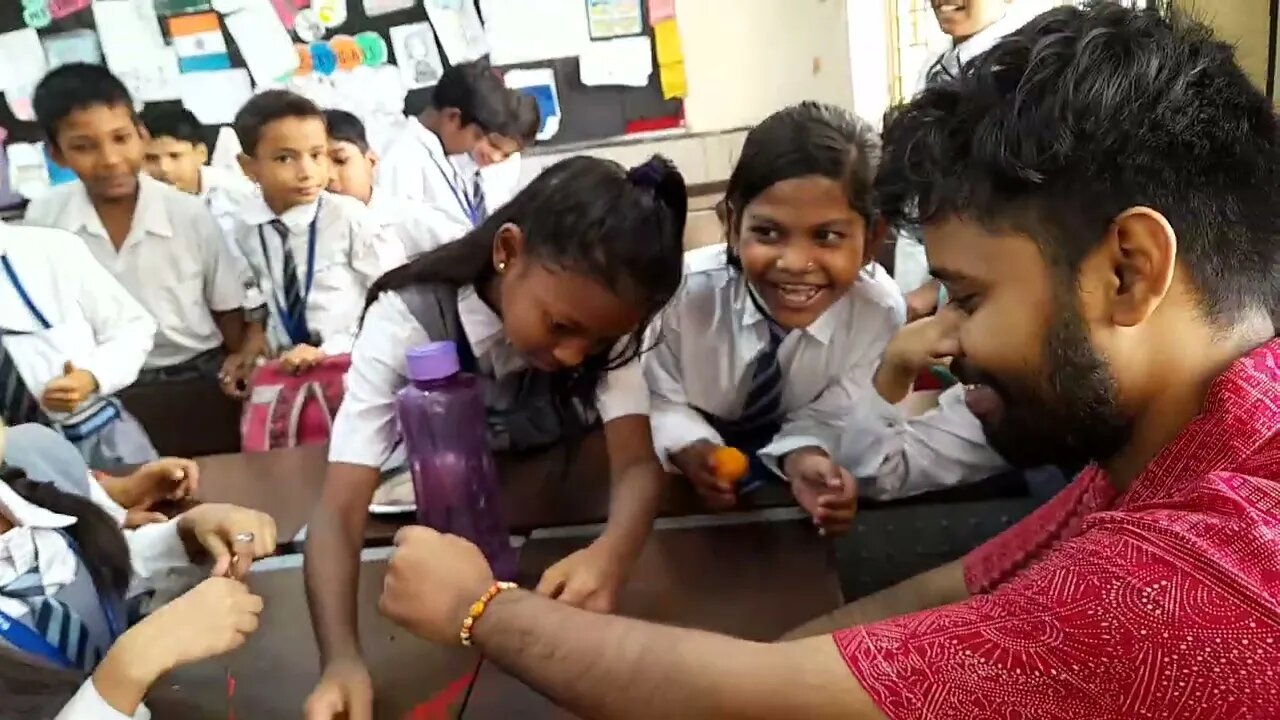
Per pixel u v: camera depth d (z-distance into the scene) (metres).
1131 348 0.51
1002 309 0.52
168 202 2.22
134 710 0.70
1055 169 0.48
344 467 0.93
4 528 0.86
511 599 0.62
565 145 3.01
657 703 0.53
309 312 2.24
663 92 2.96
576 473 1.10
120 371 1.65
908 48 2.79
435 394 0.88
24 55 3.04
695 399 1.28
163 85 3.08
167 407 2.15
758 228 1.11
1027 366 0.53
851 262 1.10
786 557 0.90
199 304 2.27
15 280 1.58
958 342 0.56
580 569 0.83
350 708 0.71
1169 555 0.46
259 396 1.79
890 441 1.21
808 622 0.78
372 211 2.26
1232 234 0.49
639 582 0.87
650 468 0.98
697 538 0.95
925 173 0.53
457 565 0.65
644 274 0.85
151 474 1.14
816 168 1.05
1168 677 0.45
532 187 0.92
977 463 1.24
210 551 0.96
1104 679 0.46
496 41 2.97
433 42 3.00
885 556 1.34
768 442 1.24
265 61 3.05
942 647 0.49
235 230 2.30
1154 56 0.48
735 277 1.21
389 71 3.04
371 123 3.08
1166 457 0.51
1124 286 0.49
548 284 0.85
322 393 1.78
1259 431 0.48
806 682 0.50
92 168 2.09
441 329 0.97
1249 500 0.46
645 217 0.85
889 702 0.48
